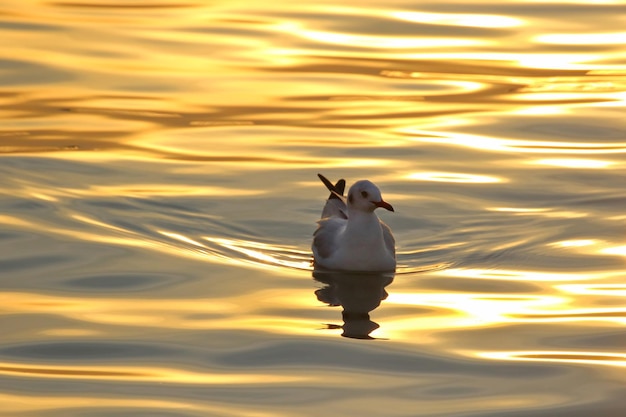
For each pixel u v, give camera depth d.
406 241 15.51
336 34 25.64
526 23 26.47
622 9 27.53
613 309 12.95
